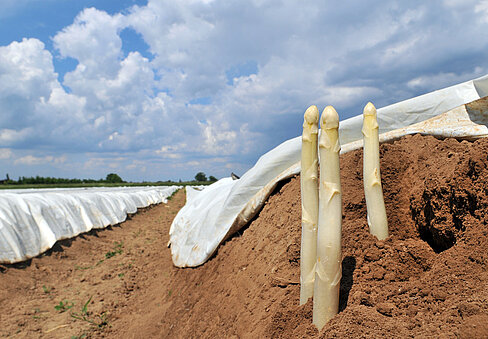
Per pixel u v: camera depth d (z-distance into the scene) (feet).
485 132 11.49
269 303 10.00
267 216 16.11
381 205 9.15
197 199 32.60
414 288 7.33
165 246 35.42
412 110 14.10
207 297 15.92
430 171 10.36
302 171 8.13
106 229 41.57
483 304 5.83
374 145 9.11
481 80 13.16
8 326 17.81
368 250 8.87
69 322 18.76
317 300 7.43
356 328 6.54
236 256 16.49
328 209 7.17
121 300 22.00
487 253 7.05
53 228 30.32
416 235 9.95
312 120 7.89
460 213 8.32
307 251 8.26
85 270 27.43
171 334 15.55
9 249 24.18
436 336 5.69
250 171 19.22
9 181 166.61
